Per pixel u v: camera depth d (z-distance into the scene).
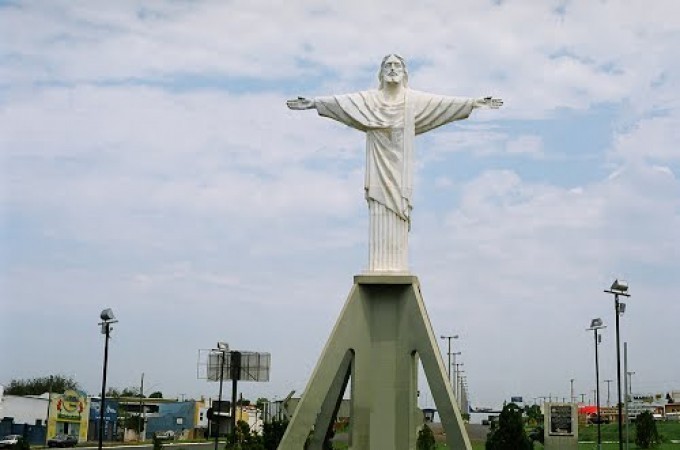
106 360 54.25
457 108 29.39
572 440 62.72
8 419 96.62
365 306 28.62
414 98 29.45
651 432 82.19
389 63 29.58
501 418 59.31
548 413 63.69
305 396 27.75
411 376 28.20
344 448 65.75
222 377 66.56
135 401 146.50
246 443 61.00
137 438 116.25
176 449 83.19
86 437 104.38
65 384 151.38
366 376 28.27
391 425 27.94
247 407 128.38
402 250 28.84
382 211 29.06
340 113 29.58
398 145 29.23
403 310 28.48
